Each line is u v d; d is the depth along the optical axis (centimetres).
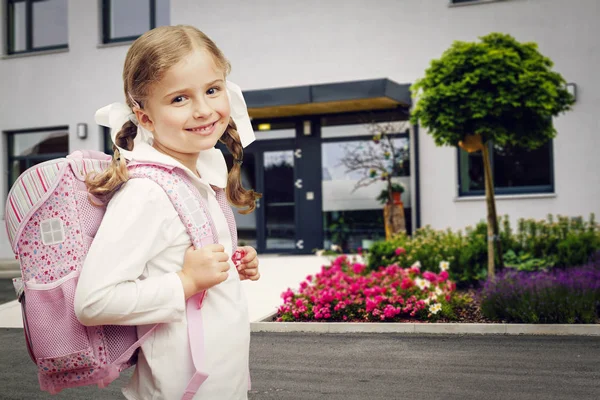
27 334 157
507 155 1280
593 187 1216
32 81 1617
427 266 882
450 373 467
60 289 151
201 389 155
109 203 156
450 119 752
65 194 154
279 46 1428
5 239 1611
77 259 153
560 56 1241
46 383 160
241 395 165
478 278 840
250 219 1484
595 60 1221
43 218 153
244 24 1452
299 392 427
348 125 1392
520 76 716
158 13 1564
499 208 1265
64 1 1644
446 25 1319
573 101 779
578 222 987
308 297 710
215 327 160
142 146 167
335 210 1408
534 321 623
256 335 636
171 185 159
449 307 668
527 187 1270
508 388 423
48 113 1605
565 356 511
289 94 1278
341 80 1387
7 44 1664
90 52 1573
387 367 491
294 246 1444
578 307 620
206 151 183
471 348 549
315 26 1403
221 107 164
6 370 519
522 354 521
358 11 1375
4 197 1633
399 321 658
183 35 160
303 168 1429
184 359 156
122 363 158
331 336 622
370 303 663
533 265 859
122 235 149
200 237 159
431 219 1306
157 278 152
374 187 1380
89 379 156
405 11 1345
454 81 752
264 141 1458
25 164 1648
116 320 148
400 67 1350
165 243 157
